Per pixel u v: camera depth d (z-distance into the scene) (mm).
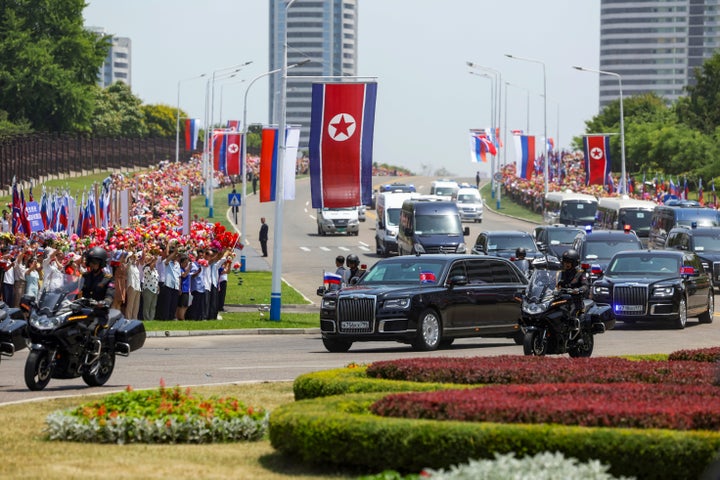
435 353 65312
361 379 38969
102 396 43062
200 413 33656
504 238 128500
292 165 117688
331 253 180750
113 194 112875
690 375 38219
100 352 47344
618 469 25984
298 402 32750
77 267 77312
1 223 95375
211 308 91750
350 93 86562
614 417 28047
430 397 30578
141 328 49344
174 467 29172
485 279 71812
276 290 90625
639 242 114000
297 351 67250
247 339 77062
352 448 28125
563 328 59281
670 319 87625
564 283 60500
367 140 87375
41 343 45875
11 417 37594
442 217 155375
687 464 25781
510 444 26578
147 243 84312
